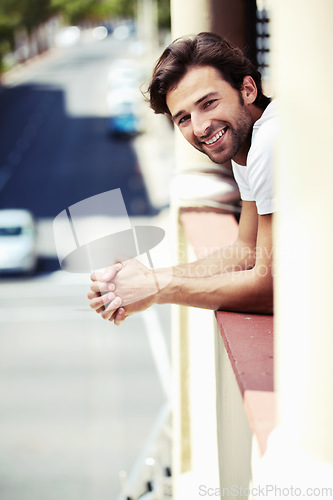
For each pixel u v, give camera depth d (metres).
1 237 26.62
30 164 43.16
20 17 79.19
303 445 1.29
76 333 21.41
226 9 3.81
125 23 122.81
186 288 2.47
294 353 1.28
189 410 4.18
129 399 17.06
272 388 1.72
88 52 97.62
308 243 1.22
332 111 1.16
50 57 93.06
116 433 15.52
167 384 17.80
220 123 2.37
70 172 40.88
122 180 38.44
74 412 16.45
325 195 1.19
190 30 3.84
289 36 1.20
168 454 4.97
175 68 2.35
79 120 53.34
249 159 2.28
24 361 19.45
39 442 15.20
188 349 4.13
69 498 13.12
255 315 2.40
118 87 48.94
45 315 22.81
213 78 2.34
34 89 67.12
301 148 1.20
